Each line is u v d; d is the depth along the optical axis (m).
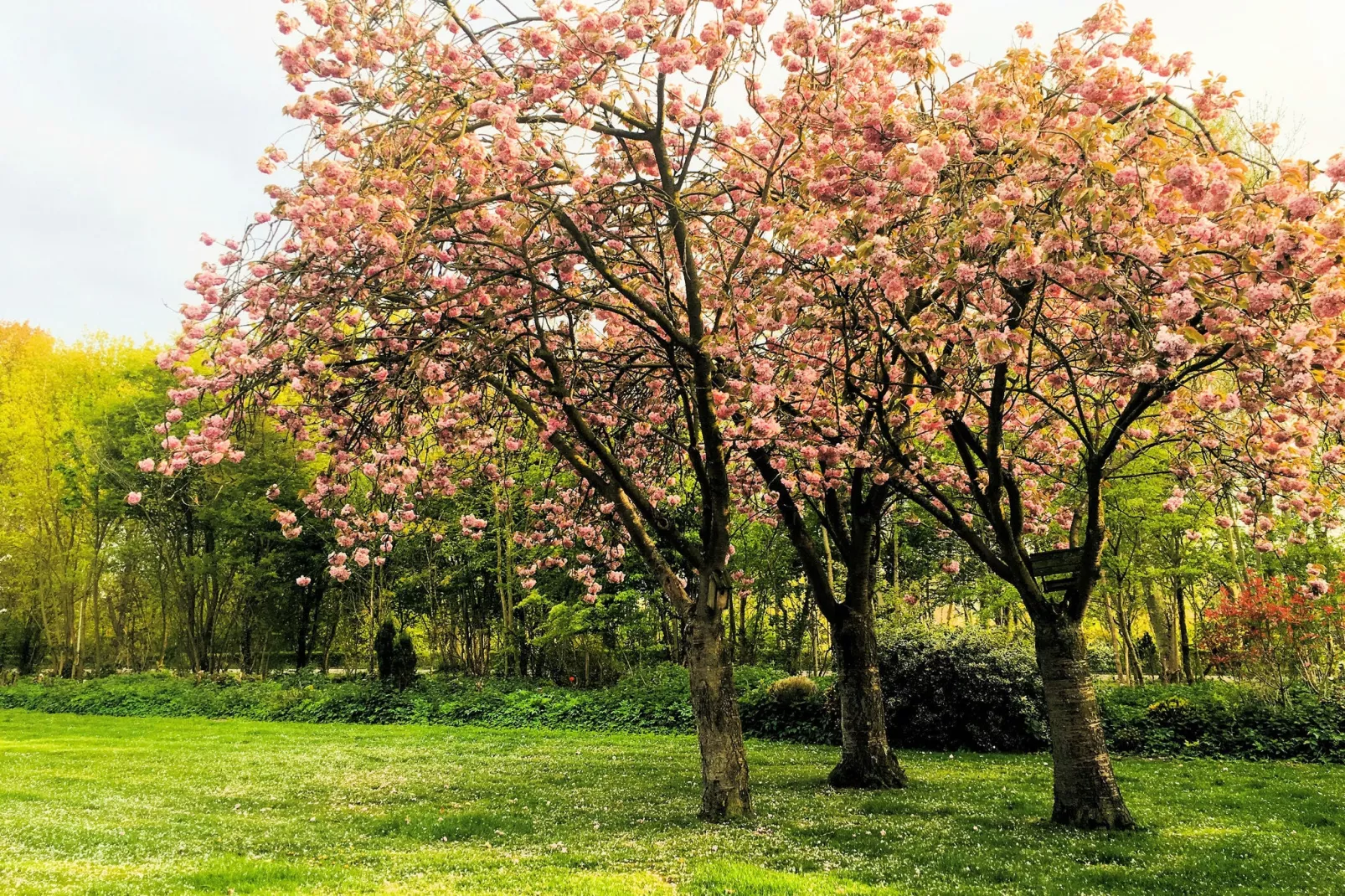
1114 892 5.36
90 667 36.19
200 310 7.14
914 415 8.24
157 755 13.62
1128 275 5.63
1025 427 9.29
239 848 6.78
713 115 7.69
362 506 11.50
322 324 7.02
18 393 30.45
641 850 6.45
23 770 12.00
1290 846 6.56
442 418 8.78
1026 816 7.86
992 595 18.48
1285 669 12.76
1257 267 5.27
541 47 6.84
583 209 7.91
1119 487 15.50
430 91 7.06
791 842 6.71
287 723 20.06
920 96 7.49
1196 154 6.07
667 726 16.77
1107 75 6.33
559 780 10.56
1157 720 12.99
